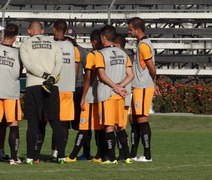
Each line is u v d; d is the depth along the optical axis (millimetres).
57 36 34906
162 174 28422
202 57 78062
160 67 80438
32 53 31125
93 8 89438
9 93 31719
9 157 33688
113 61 31984
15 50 32188
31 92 31109
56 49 31500
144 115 33406
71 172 28484
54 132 31734
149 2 83750
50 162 32938
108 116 31766
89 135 34938
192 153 39094
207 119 60156
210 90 64938
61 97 34375
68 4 86562
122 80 32281
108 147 32250
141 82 33250
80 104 34219
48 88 30734
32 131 31312
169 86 66438
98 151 33531
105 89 31688
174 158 35938
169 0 83062
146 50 32938
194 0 82375
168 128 57062
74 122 37469
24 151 39781
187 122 59125
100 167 30609
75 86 35406
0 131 33344
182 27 84375
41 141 32906
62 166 30844
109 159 32469
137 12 82688
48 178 26344
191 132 53938
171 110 65625
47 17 85688
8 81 31734
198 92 65188
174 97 65562
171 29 81125
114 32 32469
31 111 31219
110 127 32062
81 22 84125
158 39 78000
